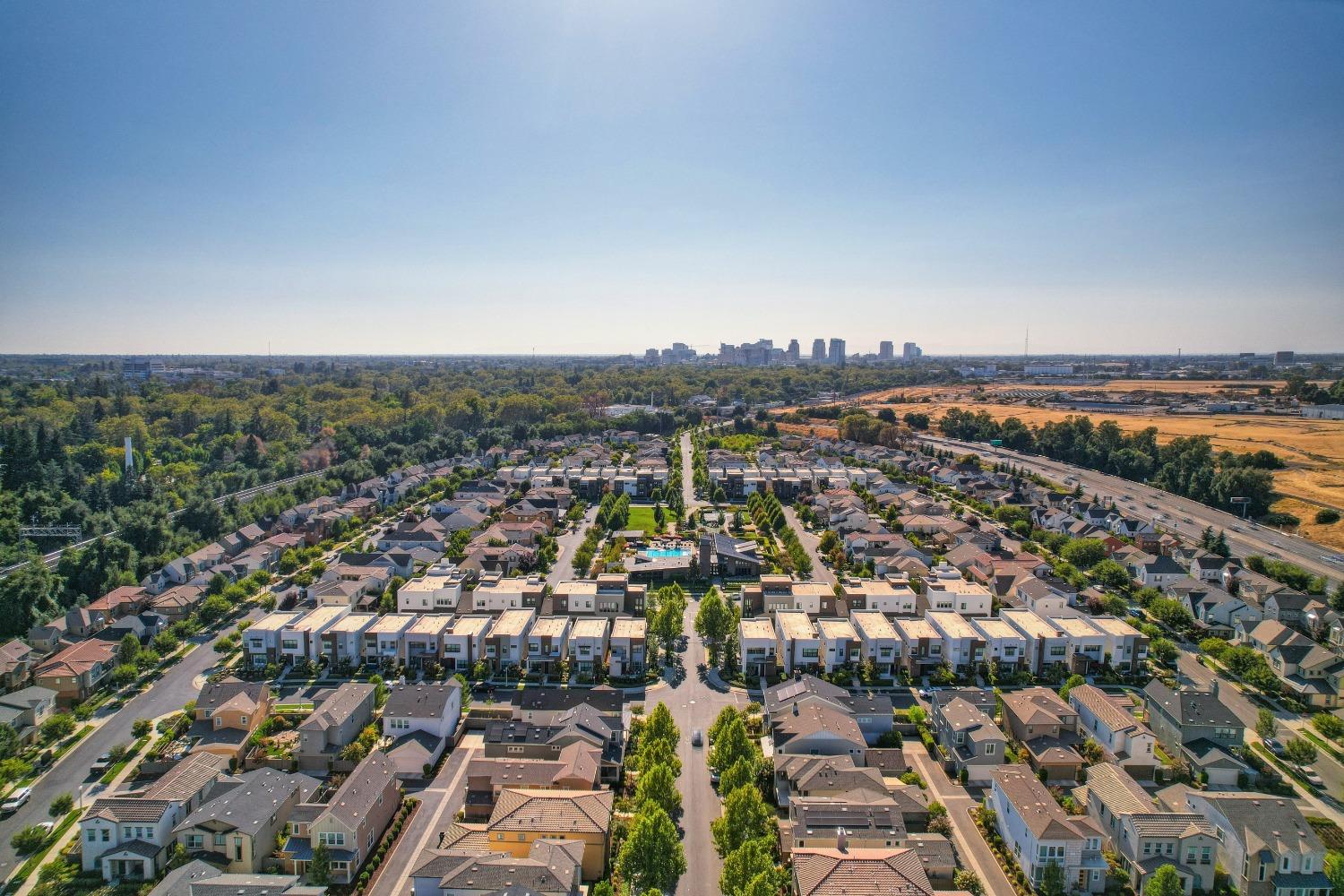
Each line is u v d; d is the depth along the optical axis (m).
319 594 125.62
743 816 64.75
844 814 67.94
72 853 67.94
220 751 81.19
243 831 65.94
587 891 63.66
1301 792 78.75
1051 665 104.81
